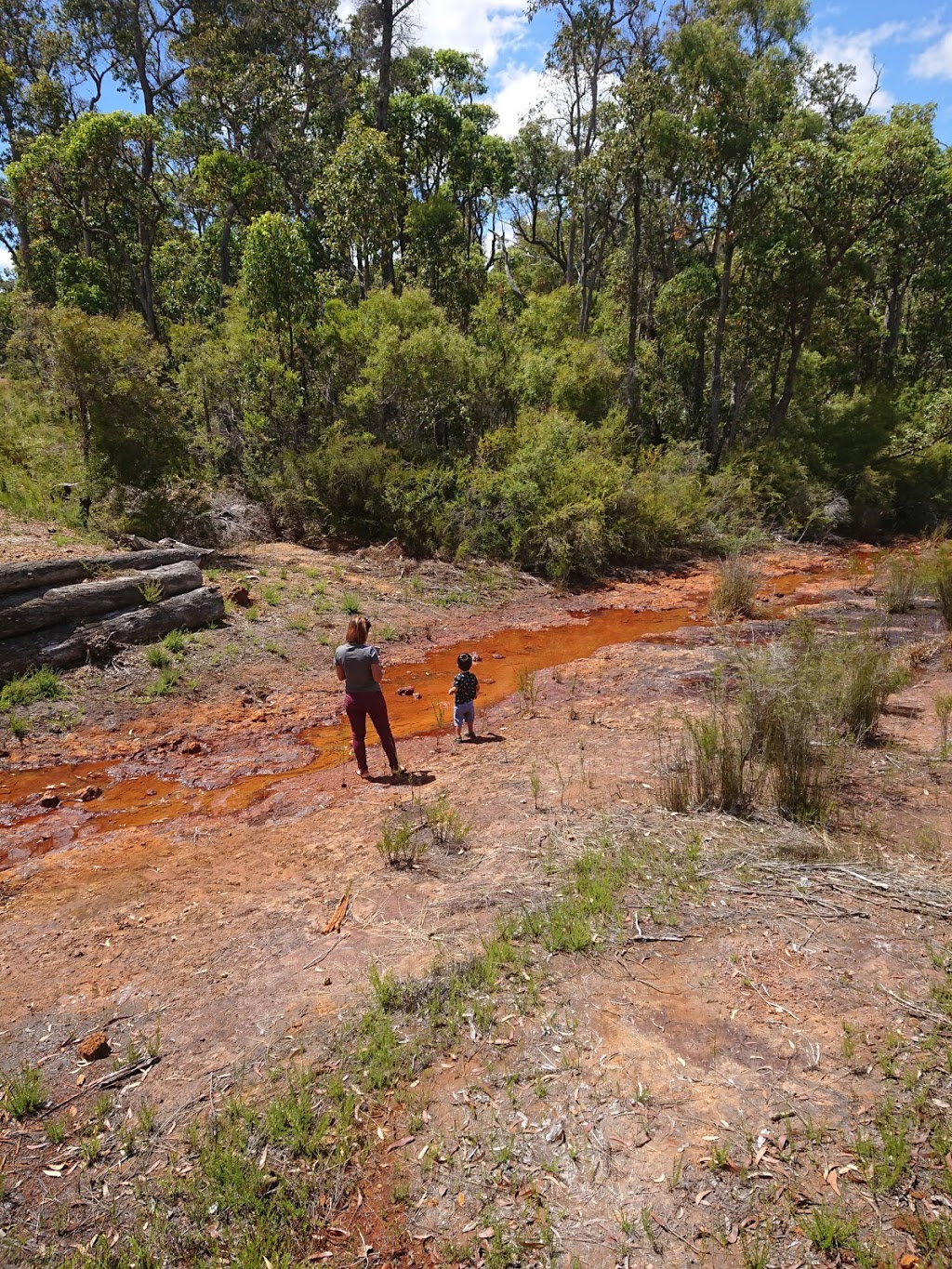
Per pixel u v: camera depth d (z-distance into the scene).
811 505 22.39
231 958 4.27
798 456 23.50
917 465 24.31
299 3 28.11
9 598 8.99
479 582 15.43
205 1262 2.54
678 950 3.90
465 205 35.53
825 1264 2.34
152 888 5.22
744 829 5.26
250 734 8.25
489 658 11.34
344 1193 2.75
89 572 9.89
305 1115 3.05
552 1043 3.34
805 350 29.14
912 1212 2.48
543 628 13.16
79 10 30.08
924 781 6.02
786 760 5.68
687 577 17.64
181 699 8.92
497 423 20.47
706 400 28.19
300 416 18.61
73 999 4.00
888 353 30.56
